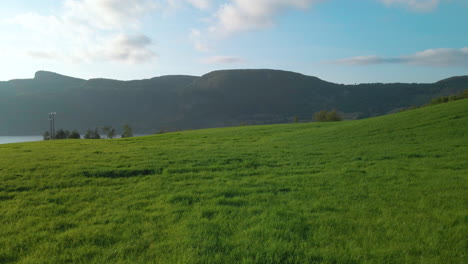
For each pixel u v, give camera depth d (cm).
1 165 1310
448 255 526
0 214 742
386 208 765
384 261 506
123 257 528
